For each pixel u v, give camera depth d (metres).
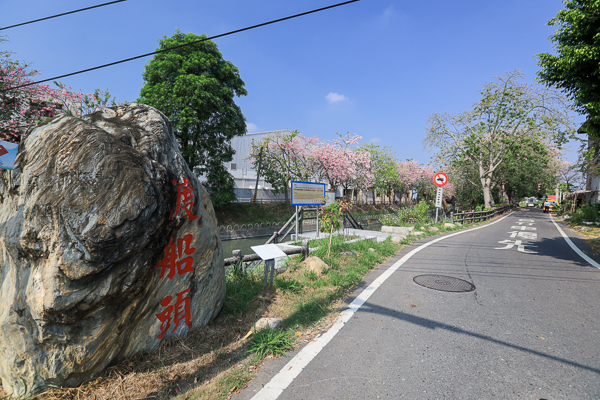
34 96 11.49
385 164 39.03
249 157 28.34
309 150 28.67
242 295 4.04
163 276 2.57
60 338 1.99
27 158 2.12
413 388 2.41
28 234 1.90
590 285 5.29
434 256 7.53
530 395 2.34
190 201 2.67
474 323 3.67
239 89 20.47
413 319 3.76
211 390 2.32
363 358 2.85
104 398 2.12
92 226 1.88
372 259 6.74
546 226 16.45
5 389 2.14
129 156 2.17
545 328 3.55
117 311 2.19
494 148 26.97
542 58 7.22
